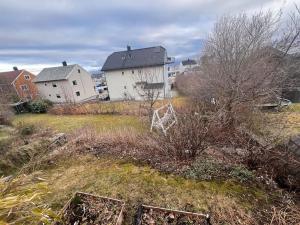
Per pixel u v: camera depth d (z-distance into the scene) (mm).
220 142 3930
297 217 1946
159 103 11430
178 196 2461
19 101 18125
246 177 2740
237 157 3344
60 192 2674
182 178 2879
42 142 5191
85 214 2111
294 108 7129
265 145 3135
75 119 11258
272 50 6047
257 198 2340
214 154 3543
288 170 2586
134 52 23312
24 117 14578
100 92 38438
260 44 6090
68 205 2225
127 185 2785
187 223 1951
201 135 3387
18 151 4477
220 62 6973
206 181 2760
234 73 5836
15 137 5883
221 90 6148
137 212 2164
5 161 4082
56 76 24688
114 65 23031
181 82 21844
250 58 5945
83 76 27516
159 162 3441
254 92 5145
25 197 1389
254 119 4562
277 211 2078
